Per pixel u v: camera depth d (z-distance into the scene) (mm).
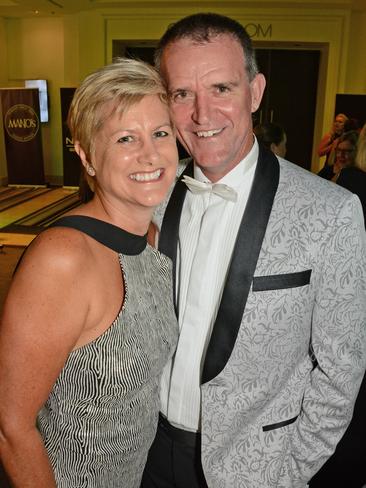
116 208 1075
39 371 947
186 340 1297
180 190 1371
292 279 1153
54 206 8867
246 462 1270
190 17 1175
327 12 8930
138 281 1097
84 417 1043
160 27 9312
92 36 9586
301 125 10336
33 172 10617
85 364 1008
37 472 999
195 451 1363
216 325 1201
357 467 1738
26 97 10266
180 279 1327
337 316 1178
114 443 1097
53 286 927
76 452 1068
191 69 1145
